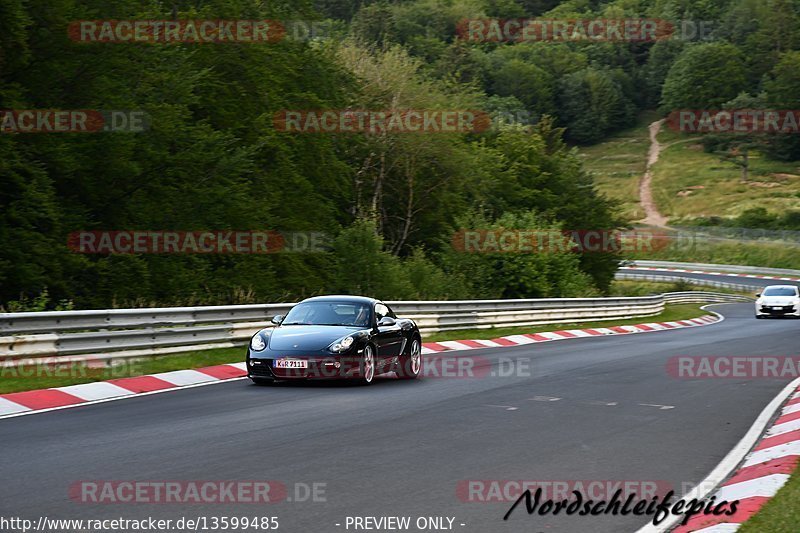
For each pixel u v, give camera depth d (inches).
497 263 2224.4
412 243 2650.1
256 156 2110.0
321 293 1793.8
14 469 419.8
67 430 530.3
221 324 1001.5
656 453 490.9
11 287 1353.3
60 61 1605.6
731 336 1517.0
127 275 1544.0
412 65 2554.1
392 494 380.5
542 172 3139.8
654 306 2368.4
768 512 351.3
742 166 7317.9
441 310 1400.1
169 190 1760.6
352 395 711.1
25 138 1481.3
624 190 7278.5
